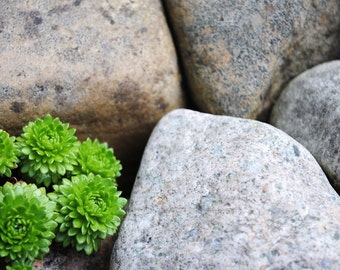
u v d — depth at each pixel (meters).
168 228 0.23
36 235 0.22
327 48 0.30
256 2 0.28
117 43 0.27
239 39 0.28
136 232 0.23
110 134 0.28
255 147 0.24
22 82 0.26
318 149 0.26
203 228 0.22
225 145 0.24
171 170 0.24
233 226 0.21
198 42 0.29
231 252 0.21
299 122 0.27
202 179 0.23
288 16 0.28
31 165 0.24
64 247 0.24
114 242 0.25
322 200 0.22
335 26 0.30
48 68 0.27
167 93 0.28
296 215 0.21
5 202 0.22
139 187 0.25
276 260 0.20
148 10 0.28
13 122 0.27
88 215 0.23
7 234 0.22
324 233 0.21
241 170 0.23
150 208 0.24
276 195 0.22
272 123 0.29
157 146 0.26
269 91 0.29
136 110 0.28
